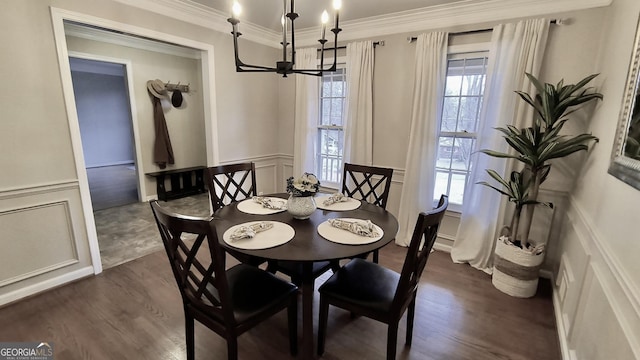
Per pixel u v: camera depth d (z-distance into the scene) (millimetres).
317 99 3783
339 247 1502
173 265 1449
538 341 1871
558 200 2518
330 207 2145
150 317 2006
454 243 3008
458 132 2996
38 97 2084
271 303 1512
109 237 3301
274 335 1885
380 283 1675
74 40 3709
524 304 2250
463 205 2902
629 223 1174
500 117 2580
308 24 3381
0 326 1897
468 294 2379
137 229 3537
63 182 2268
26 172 2090
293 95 4012
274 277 1707
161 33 2742
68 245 2359
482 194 2730
